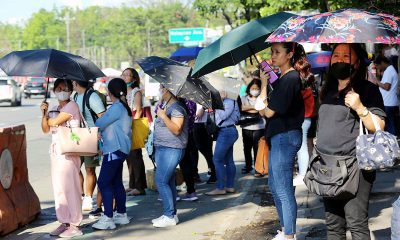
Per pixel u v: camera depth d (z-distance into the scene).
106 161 7.85
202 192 10.34
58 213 7.55
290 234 6.11
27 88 50.59
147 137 8.34
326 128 4.96
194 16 111.00
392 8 12.53
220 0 27.94
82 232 7.71
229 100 9.78
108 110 7.79
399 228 4.56
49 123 7.62
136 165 10.04
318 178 4.95
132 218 8.48
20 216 7.90
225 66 7.84
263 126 11.80
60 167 7.53
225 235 7.40
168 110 7.75
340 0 14.77
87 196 9.04
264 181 11.22
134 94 9.88
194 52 16.95
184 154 8.72
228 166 10.16
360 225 4.92
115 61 125.12
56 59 7.44
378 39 4.58
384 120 4.83
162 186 7.93
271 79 6.43
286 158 6.02
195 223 8.10
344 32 4.65
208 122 10.23
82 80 7.50
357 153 4.72
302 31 4.84
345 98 4.75
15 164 7.99
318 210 8.25
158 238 7.41
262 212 8.60
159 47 117.12
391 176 10.19
